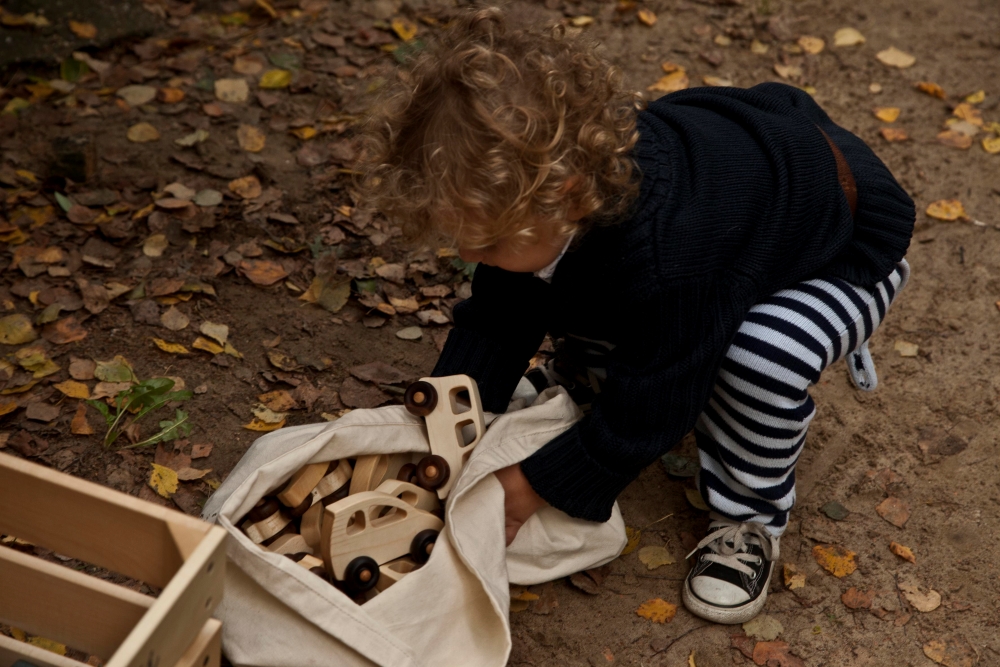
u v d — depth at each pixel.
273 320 2.31
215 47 3.25
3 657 1.19
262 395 2.11
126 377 2.10
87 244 2.46
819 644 1.69
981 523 1.91
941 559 1.84
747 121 1.53
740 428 1.62
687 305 1.40
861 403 2.19
